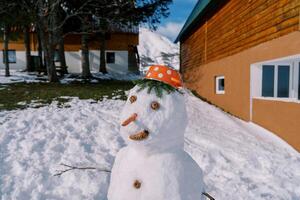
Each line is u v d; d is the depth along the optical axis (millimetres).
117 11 16516
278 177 4785
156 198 1725
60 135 5707
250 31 8914
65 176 4027
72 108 8508
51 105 8859
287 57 6770
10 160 4414
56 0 14133
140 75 26703
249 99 8992
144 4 17125
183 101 1860
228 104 10797
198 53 15430
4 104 8711
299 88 8188
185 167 1820
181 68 21094
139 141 1720
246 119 9250
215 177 4664
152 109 1721
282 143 7031
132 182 1810
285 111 7113
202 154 5406
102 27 17984
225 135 6996
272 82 8734
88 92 11602
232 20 10383
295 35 6406
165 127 1725
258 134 7703
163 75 1831
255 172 4949
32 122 6578
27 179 3867
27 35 21516
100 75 21875
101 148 5238
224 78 11227
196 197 1834
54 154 4742
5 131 5730
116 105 9234
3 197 3445
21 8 14859
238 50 9875
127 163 1896
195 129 7203
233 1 10281
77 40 26234
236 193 4188
